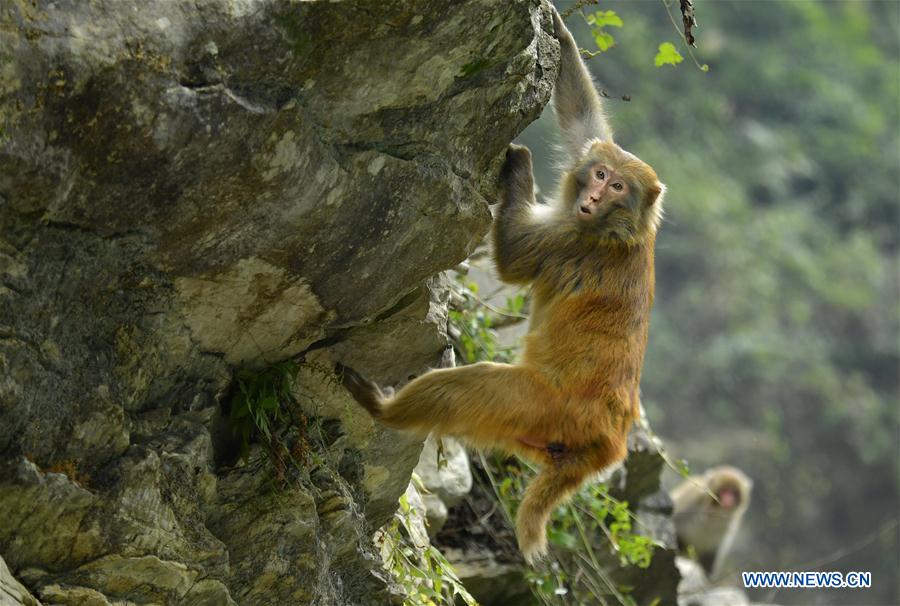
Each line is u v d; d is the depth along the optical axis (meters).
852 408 56.47
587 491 17.03
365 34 8.61
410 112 9.40
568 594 17.33
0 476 8.25
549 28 10.70
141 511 9.12
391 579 12.29
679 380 54.25
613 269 12.18
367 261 9.96
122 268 8.87
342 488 11.30
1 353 8.16
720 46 64.12
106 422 8.96
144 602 9.34
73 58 7.68
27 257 8.29
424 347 11.59
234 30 8.20
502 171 12.03
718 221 57.22
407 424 11.30
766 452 53.34
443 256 10.34
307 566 10.86
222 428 10.57
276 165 8.78
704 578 26.86
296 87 8.66
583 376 11.73
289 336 10.40
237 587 10.46
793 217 60.88
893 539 54.09
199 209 8.76
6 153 7.65
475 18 8.93
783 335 57.03
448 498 15.25
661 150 56.50
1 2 7.45
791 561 49.06
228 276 9.41
